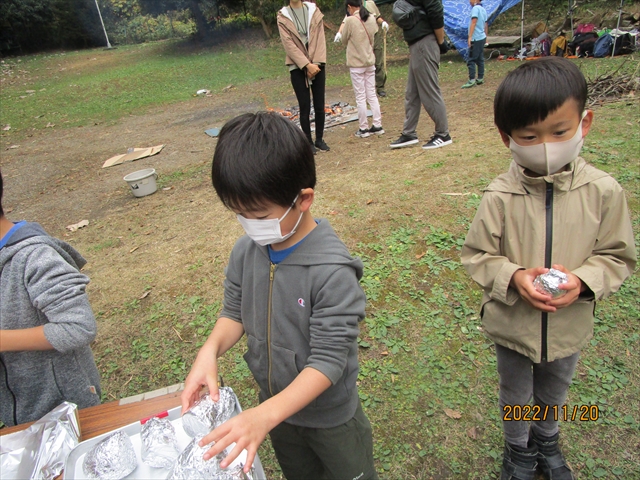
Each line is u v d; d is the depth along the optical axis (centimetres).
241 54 1661
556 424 186
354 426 146
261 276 133
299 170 112
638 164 411
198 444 103
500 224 157
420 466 202
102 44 2577
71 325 138
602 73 769
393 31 1523
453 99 786
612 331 256
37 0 2314
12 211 546
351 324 123
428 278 312
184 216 458
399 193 419
